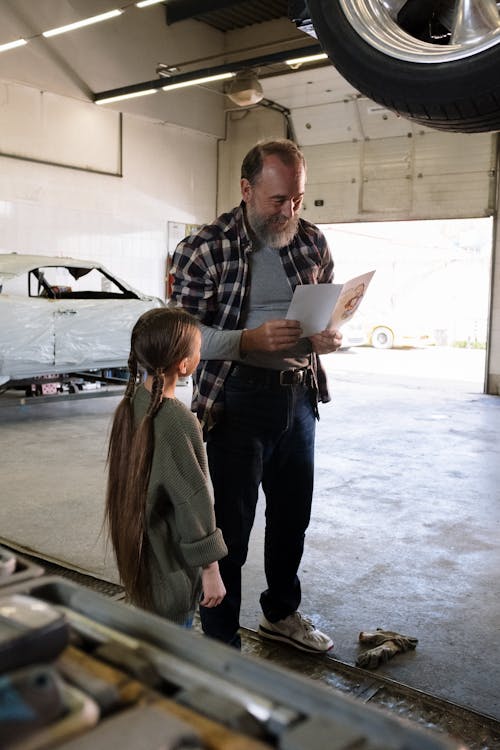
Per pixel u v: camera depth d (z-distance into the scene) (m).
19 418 6.27
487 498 4.02
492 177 8.48
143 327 1.48
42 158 8.52
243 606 2.57
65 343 6.12
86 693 0.50
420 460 4.91
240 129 10.78
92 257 9.18
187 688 0.53
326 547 3.17
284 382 1.96
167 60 9.84
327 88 9.41
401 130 9.15
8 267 6.01
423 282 16.95
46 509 3.57
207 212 10.86
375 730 0.46
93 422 6.12
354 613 2.52
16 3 8.02
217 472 1.97
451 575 2.89
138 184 9.70
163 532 1.48
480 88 1.71
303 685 0.50
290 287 1.98
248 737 0.46
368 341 15.16
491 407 7.36
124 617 0.62
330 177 9.91
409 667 2.15
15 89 8.17
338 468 4.64
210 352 1.86
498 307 8.34
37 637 0.50
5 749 0.41
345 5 1.91
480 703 1.96
